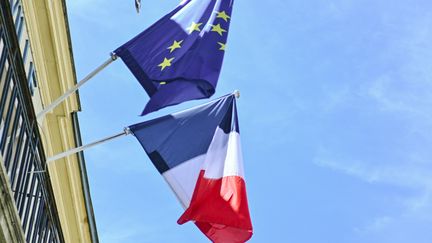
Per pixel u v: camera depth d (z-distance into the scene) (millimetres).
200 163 15039
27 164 12992
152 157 14906
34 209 13242
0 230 10922
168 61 14625
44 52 17656
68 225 19859
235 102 15898
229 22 15430
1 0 11406
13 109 12477
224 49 15094
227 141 15406
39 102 17484
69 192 19469
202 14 15398
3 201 10891
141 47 14680
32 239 13219
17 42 12039
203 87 14602
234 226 14234
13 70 12000
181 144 15148
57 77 18078
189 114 15492
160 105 14305
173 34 14992
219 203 14461
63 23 17906
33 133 13234
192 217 14266
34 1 16766
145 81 14406
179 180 14789
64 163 18953
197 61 14766
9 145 12070
